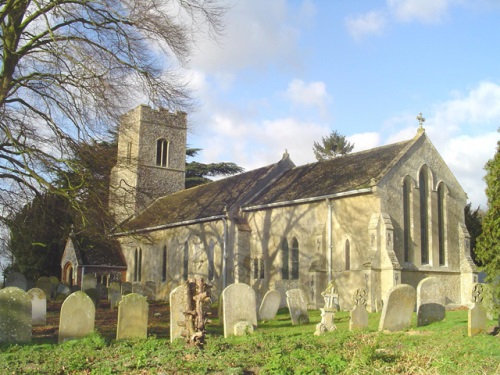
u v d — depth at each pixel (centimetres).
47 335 1777
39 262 4472
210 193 4112
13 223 2409
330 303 2128
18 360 1190
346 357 1173
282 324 2120
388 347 1358
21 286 3052
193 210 3956
